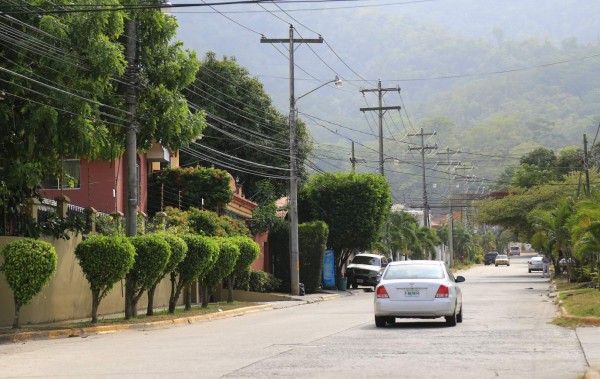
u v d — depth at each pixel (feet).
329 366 56.44
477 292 180.55
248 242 152.56
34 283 88.22
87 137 95.25
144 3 104.37
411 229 332.39
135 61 107.65
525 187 321.52
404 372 52.65
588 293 140.46
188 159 241.96
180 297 149.48
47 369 58.49
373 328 89.92
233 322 110.01
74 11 87.30
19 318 96.02
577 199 220.64
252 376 52.13
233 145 239.30
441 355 61.82
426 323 96.27
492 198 347.15
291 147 189.47
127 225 108.58
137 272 106.42
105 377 53.26
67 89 95.25
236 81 242.37
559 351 63.26
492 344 69.26
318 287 211.41
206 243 123.44
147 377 52.85
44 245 89.30
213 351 68.39
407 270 92.32
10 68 93.50
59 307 105.29
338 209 228.43
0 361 64.49
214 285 139.03
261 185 230.27
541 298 153.38
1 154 96.22
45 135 94.07
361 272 232.12
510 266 486.38
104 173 148.97
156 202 183.42
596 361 56.70
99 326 94.53
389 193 237.25
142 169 164.45
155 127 109.70
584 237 146.41
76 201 148.15
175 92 113.09
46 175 108.27
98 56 95.71
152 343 78.07
